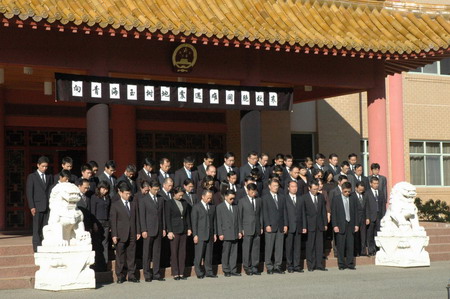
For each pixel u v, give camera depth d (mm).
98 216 18531
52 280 16781
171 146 28844
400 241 21031
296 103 29078
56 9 18531
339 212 20625
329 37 22078
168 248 19656
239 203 19656
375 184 22109
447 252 23453
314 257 20531
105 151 20500
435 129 34688
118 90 20562
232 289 16812
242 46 21188
